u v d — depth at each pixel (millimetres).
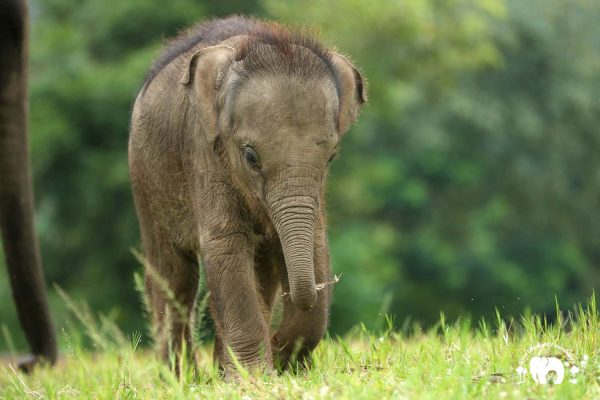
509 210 35781
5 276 25906
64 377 7840
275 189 6484
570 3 35906
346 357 7211
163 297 7988
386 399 5484
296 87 6543
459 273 33125
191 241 7598
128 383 7023
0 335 24938
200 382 6891
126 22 26219
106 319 8109
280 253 7191
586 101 35375
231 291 6930
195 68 6922
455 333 7387
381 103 28859
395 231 34781
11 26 8586
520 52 35094
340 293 26312
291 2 26531
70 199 26422
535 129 34656
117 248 26047
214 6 26250
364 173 30594
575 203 36219
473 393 5480
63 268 27156
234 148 6719
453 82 31094
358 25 27312
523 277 33781
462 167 35219
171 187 7629
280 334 7145
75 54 26828
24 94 8883
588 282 35219
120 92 25281
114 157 25891
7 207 9023
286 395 5762
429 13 27938
